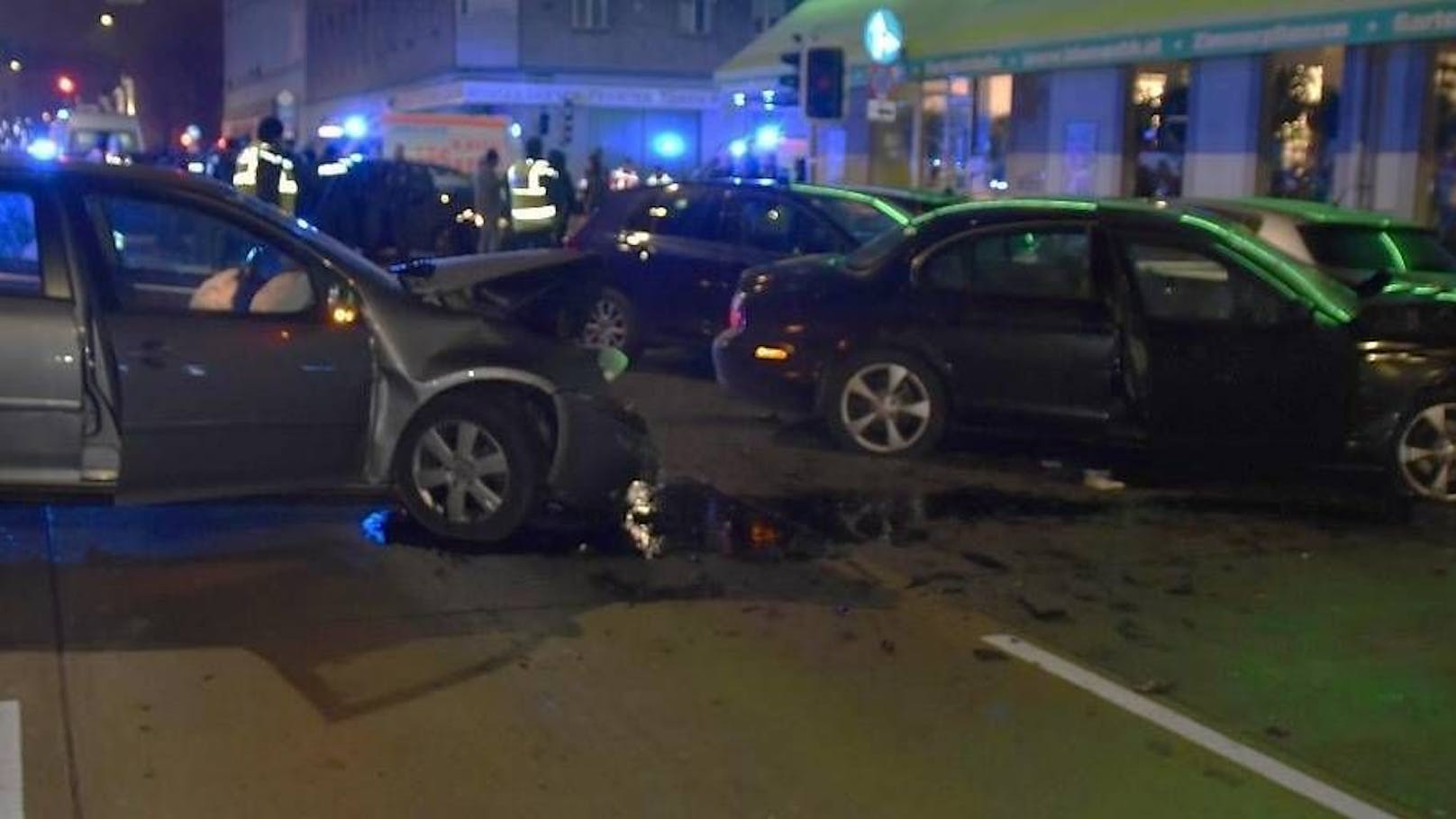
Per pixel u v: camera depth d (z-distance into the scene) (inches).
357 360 274.8
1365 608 268.1
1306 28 600.1
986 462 378.0
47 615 241.6
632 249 523.5
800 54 726.5
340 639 235.6
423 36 1787.6
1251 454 349.4
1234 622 259.0
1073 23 723.4
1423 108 642.8
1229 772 196.5
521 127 1643.7
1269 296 344.5
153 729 198.7
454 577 269.4
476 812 177.9
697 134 1742.1
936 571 283.6
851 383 377.7
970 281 369.7
